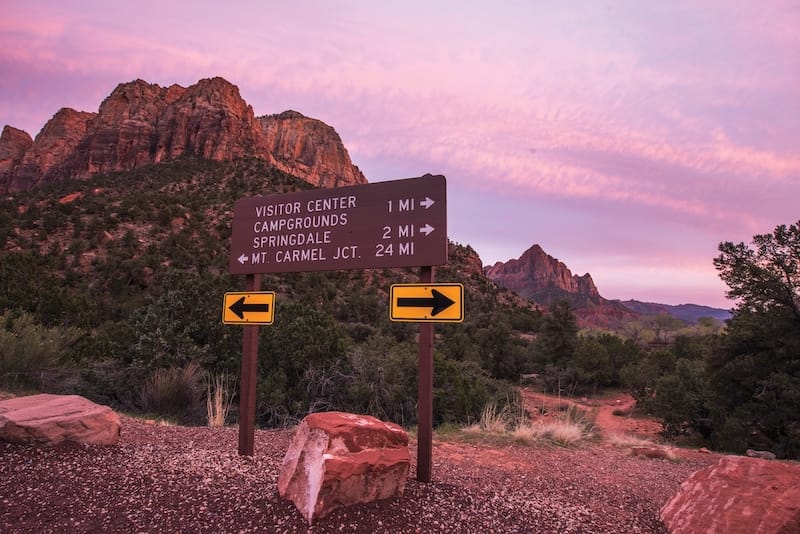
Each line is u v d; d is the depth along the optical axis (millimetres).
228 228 80750
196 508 3609
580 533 3568
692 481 4098
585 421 10383
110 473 4336
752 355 20344
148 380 12258
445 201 4977
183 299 14602
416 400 14102
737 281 20219
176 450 5418
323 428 3738
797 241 18672
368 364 14750
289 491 3760
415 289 4926
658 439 22438
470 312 72812
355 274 81312
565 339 45344
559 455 7023
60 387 12555
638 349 46812
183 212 82812
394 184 5270
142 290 54156
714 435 21422
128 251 62656
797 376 18969
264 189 108688
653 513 4242
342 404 14211
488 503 4082
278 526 3301
